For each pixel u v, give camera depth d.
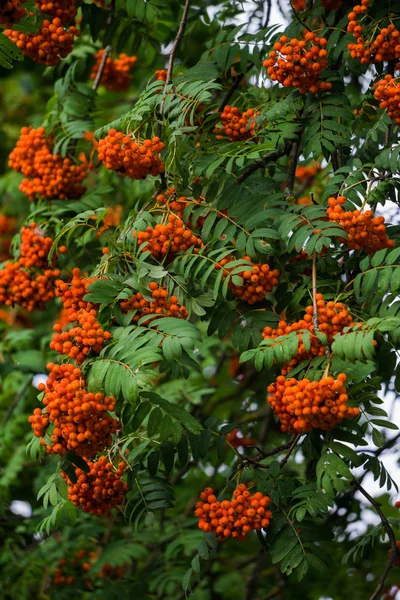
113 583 5.33
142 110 3.68
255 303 3.58
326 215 3.45
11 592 5.50
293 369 3.21
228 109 3.98
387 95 3.57
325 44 3.68
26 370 5.62
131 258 3.55
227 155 3.65
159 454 3.58
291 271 3.62
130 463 3.63
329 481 3.16
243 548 6.07
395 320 3.03
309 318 3.18
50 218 4.75
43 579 5.55
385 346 3.32
